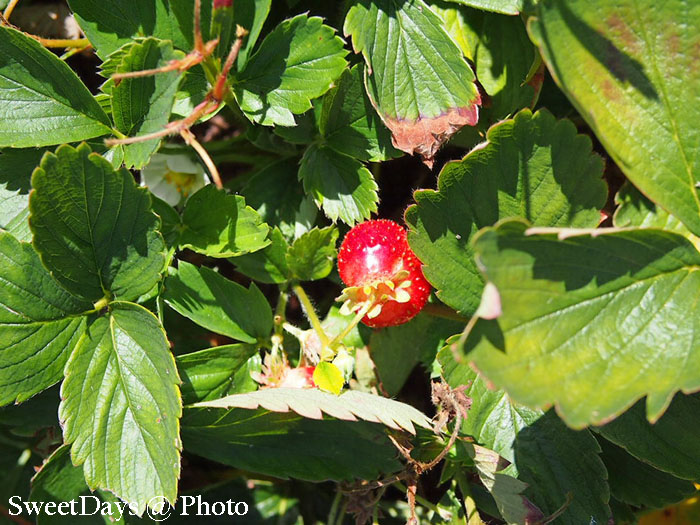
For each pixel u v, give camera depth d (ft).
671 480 0.85
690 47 0.64
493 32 0.82
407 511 0.95
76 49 0.89
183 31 0.76
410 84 0.78
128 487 0.73
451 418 0.80
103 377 0.75
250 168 1.01
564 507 0.77
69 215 0.70
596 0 0.64
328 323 0.87
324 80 0.76
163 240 0.73
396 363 0.86
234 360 0.83
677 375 0.61
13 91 0.75
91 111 0.77
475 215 0.74
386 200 0.99
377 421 0.73
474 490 0.88
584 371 0.59
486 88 0.83
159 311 0.78
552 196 0.73
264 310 0.83
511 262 0.57
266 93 0.77
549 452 0.79
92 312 0.75
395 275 0.76
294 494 0.98
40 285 0.74
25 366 0.73
